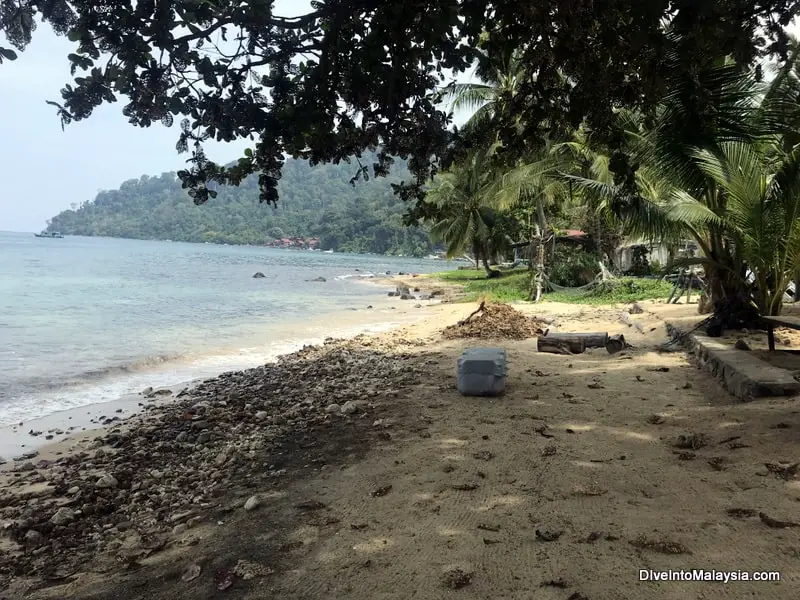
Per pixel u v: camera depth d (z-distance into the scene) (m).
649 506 3.73
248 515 4.29
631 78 4.80
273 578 3.31
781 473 3.94
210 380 10.49
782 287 9.70
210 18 4.09
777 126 8.73
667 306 15.02
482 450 5.12
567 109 5.84
